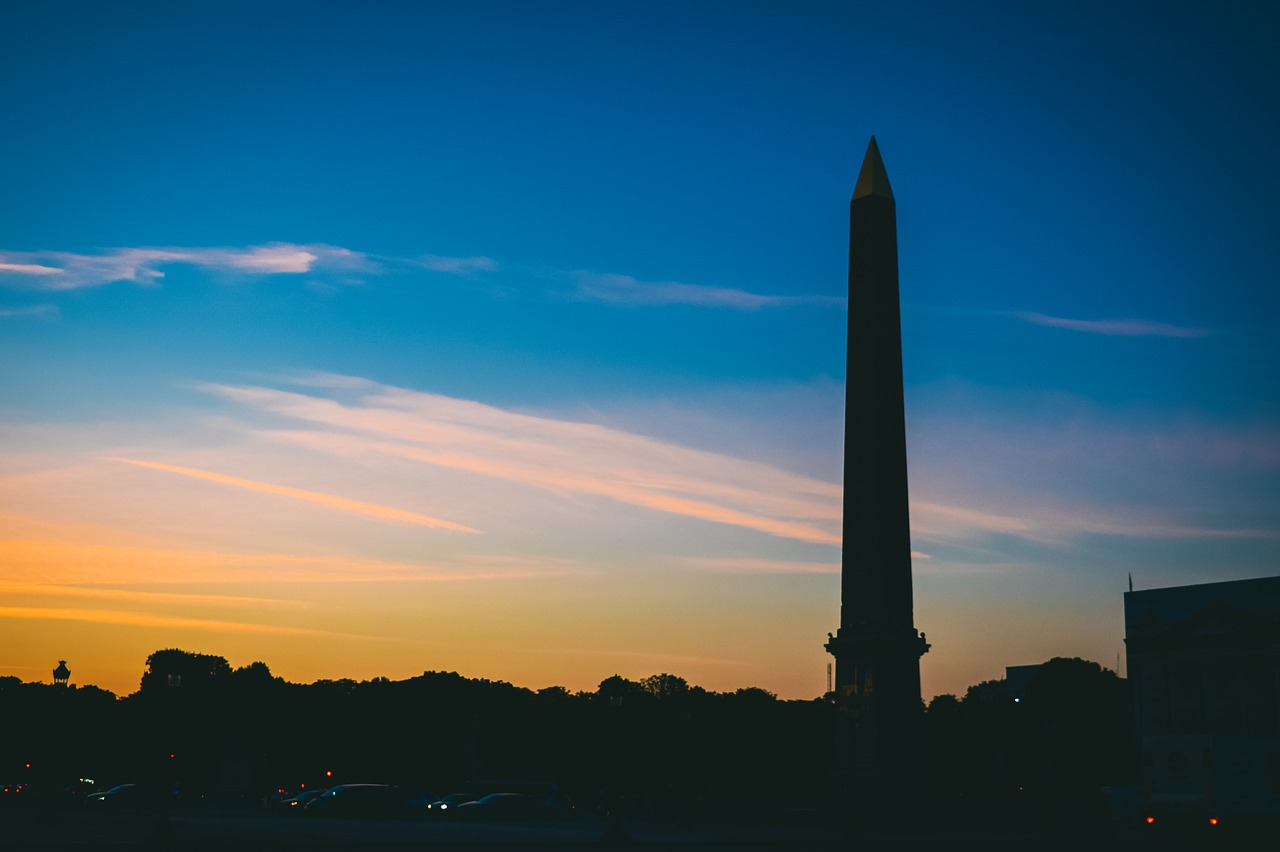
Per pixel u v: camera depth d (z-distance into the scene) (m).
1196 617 111.25
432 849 60.09
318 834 73.25
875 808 92.06
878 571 93.94
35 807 113.44
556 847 64.19
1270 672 106.12
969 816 99.56
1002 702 192.38
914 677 94.62
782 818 101.62
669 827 97.81
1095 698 177.88
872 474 94.38
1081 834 93.06
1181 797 63.78
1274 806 64.56
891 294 96.50
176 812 111.12
